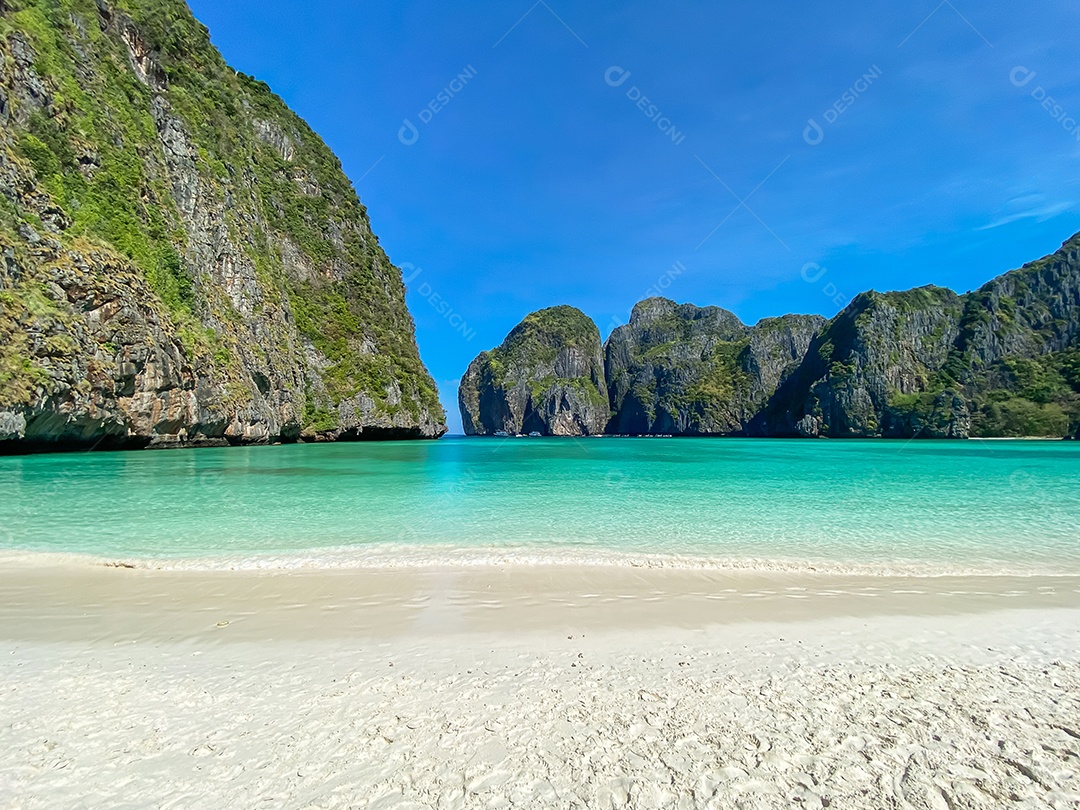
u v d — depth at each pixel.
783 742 3.54
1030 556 9.37
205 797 2.96
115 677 4.52
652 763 3.30
